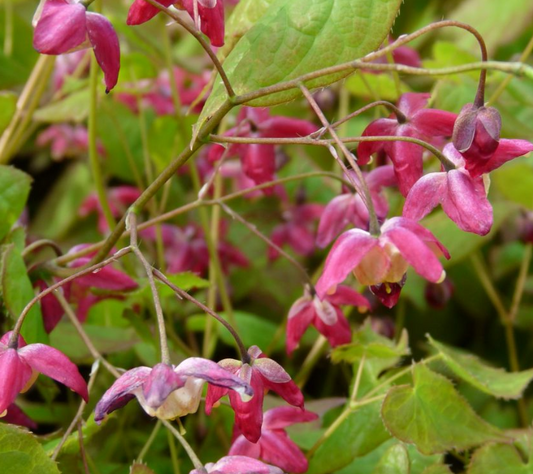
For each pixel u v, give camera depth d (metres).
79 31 0.23
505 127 0.32
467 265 0.38
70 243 0.42
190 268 0.35
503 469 0.26
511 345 0.34
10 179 0.29
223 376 0.21
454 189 0.23
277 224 0.39
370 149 0.25
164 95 0.39
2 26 0.41
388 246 0.22
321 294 0.22
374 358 0.29
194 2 0.24
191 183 0.41
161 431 0.32
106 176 0.41
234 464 0.22
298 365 0.35
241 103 0.24
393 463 0.25
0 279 0.26
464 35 0.40
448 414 0.26
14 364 0.23
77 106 0.34
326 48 0.24
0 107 0.30
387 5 0.24
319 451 0.27
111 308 0.32
